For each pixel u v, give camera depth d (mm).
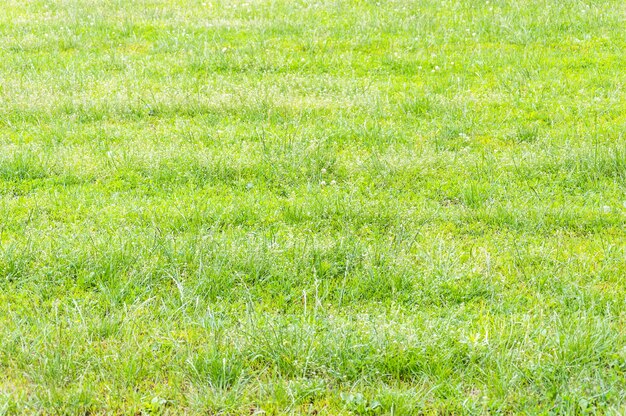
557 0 12758
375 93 9281
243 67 10305
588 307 5234
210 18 12508
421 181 7203
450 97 9211
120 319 5062
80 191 6895
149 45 11164
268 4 13336
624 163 7250
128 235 6035
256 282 5508
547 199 6844
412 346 4742
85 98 8969
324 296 5363
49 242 5898
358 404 4395
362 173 7305
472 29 11727
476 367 4648
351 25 12023
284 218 6449
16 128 8250
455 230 6336
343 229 6254
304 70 10289
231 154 7547
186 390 4547
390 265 5699
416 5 13000
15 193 6906
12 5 13414
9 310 5090
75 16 12516
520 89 9398
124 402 4430
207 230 6242
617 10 12297
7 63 10234
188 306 5289
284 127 8352
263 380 4625
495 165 7438
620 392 4395
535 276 5605
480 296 5434
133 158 7430
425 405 4445
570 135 8047
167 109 8789
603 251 5965
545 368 4559
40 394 4379
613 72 9891
